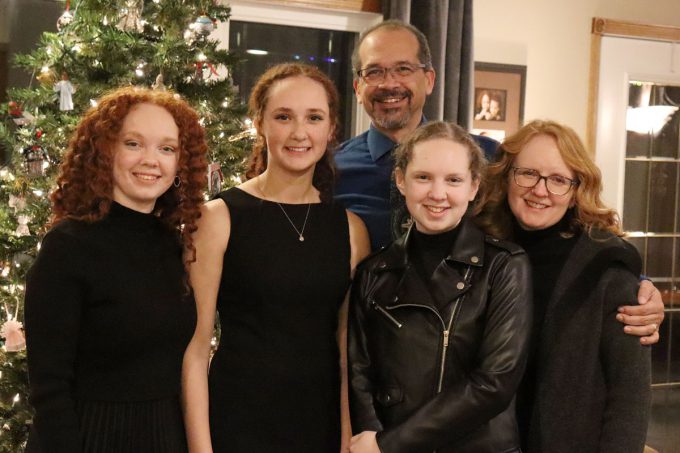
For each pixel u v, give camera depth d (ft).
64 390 4.89
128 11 8.84
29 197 8.67
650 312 5.27
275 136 5.86
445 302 5.35
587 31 13.60
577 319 5.39
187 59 8.96
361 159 7.52
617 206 14.07
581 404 5.30
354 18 12.75
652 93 14.26
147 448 5.25
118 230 5.24
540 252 5.75
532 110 13.43
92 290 5.01
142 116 5.23
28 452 5.04
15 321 8.23
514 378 5.11
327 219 6.13
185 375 5.74
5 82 11.46
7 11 11.39
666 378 14.75
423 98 7.67
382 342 5.49
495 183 5.98
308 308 5.88
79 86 8.57
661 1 14.01
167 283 5.39
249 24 12.36
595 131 13.80
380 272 5.72
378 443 5.10
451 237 5.54
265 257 5.80
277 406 5.73
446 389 5.12
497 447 5.23
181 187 5.57
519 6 13.16
